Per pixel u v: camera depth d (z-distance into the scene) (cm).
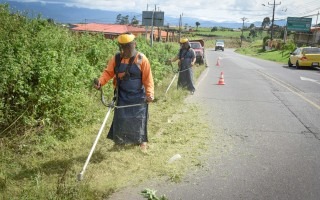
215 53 5944
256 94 1214
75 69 703
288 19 6469
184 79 1156
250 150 607
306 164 553
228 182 476
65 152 535
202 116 835
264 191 454
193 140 641
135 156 532
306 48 2642
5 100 559
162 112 846
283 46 5809
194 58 1150
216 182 474
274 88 1391
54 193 393
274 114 892
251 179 488
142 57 525
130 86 529
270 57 4844
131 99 533
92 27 4634
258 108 962
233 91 1274
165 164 518
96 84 513
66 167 477
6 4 870
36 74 588
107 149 552
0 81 526
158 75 1201
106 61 942
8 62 548
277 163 552
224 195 439
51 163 490
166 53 1717
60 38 798
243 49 8706
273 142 657
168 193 437
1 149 493
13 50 619
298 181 488
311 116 883
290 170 526
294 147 634
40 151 521
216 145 623
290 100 1107
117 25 5041
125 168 493
